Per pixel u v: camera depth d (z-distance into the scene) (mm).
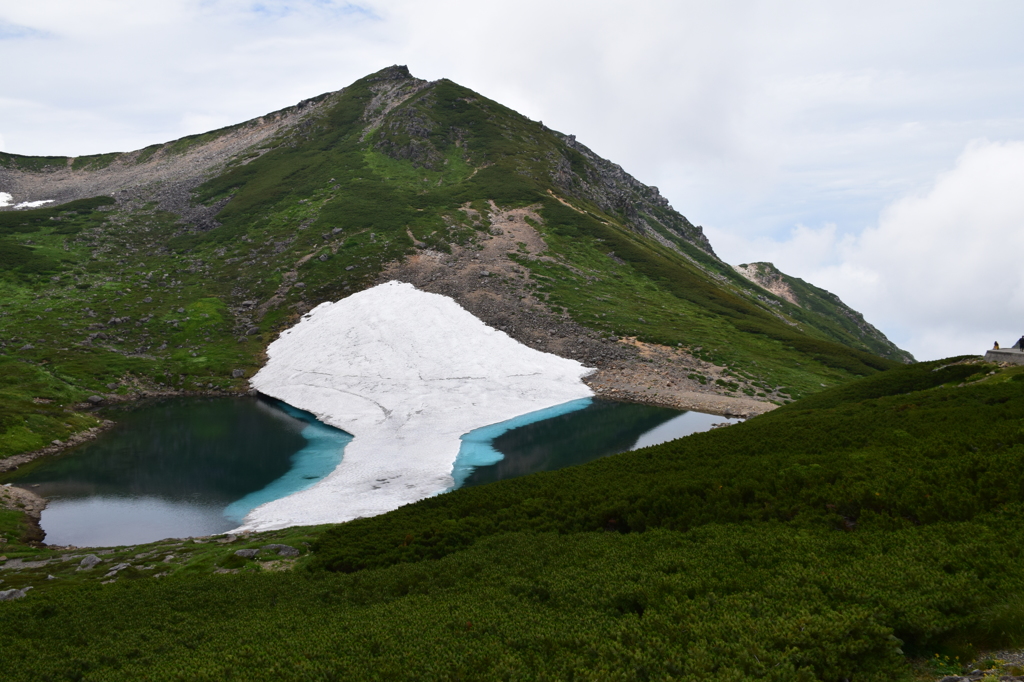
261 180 176750
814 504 25500
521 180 170750
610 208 194750
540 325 105250
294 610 21609
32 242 140125
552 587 20531
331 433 68500
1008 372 42281
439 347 91500
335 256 128750
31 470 56375
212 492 50531
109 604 23375
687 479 31344
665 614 17500
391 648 17250
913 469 26297
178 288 124438
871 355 109562
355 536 31422
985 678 12836
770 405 78875
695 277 145125
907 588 16906
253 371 95750
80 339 100938
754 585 18844
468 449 61094
